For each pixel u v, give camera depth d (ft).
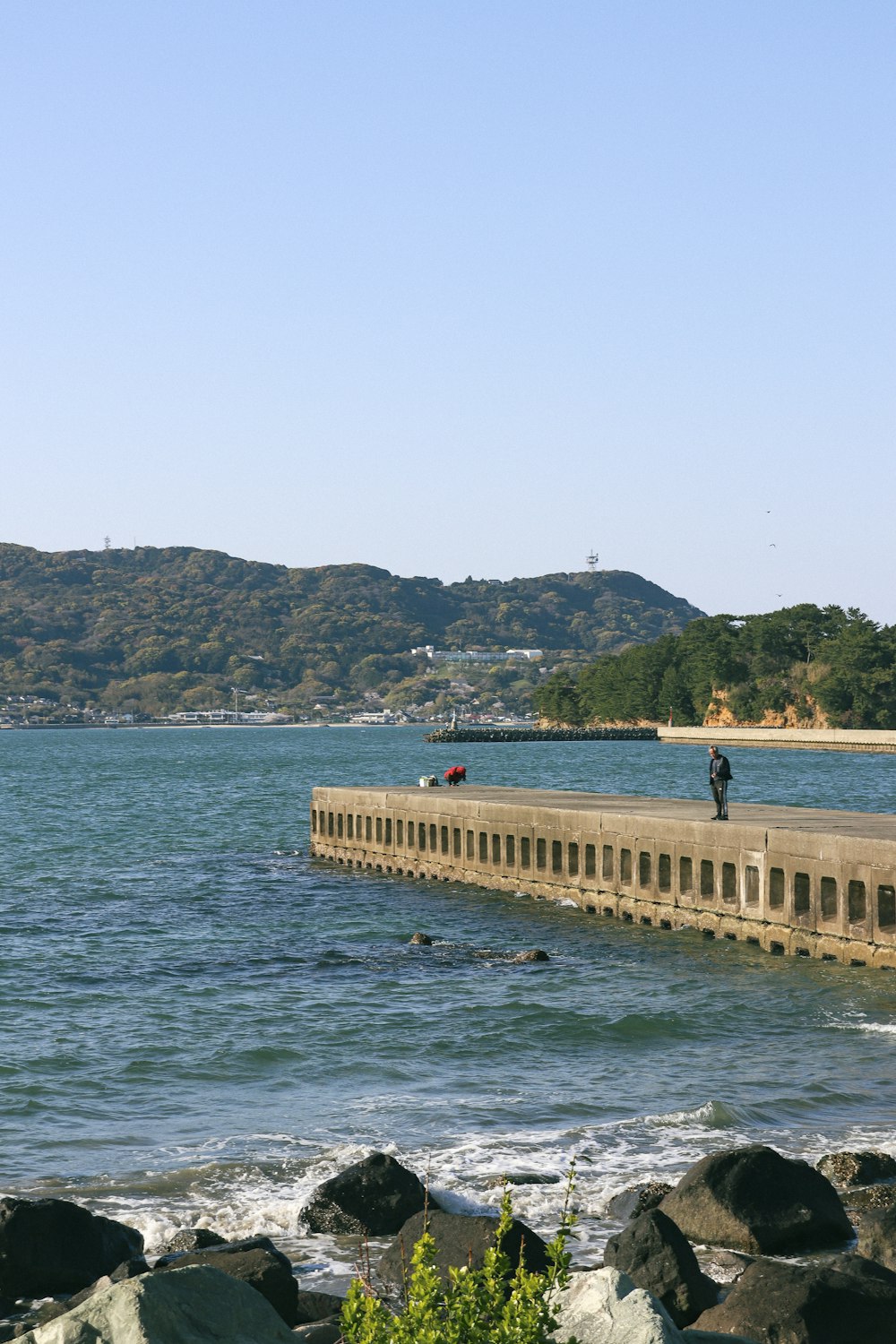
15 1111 64.85
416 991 92.99
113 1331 27.99
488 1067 72.64
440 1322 24.09
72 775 458.09
